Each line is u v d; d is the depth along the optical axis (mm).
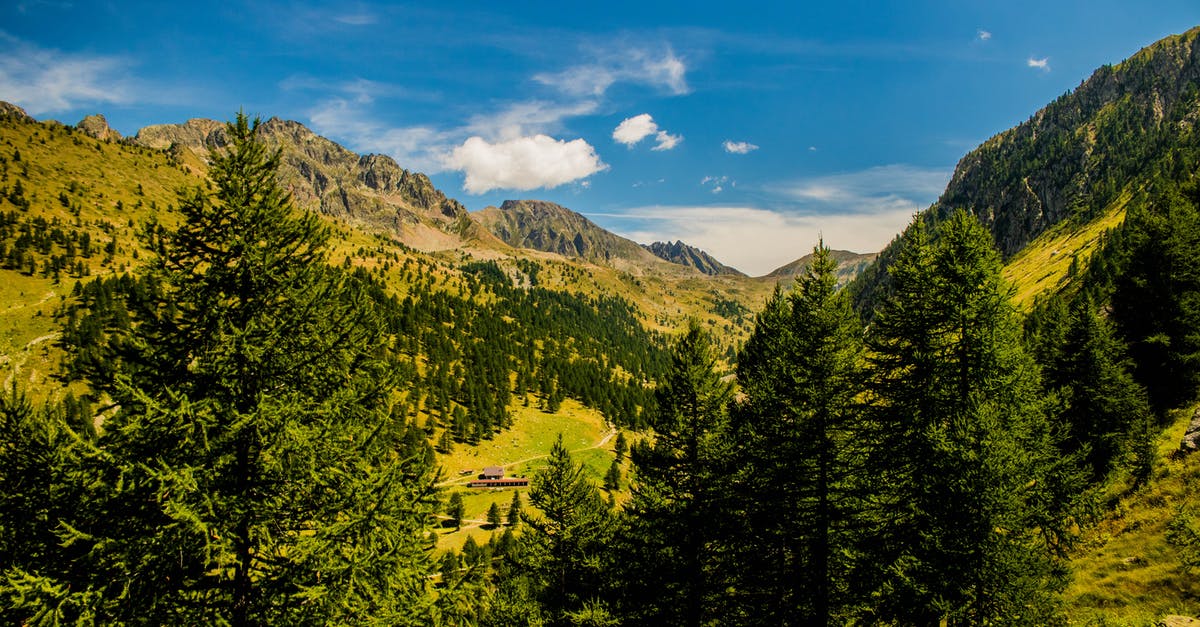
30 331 158875
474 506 119000
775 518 17859
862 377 18656
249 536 10180
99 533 9367
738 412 21875
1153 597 21062
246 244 10336
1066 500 21469
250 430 10031
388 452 11781
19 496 9555
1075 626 20219
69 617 8719
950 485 15172
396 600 10258
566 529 26453
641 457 20109
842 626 17703
